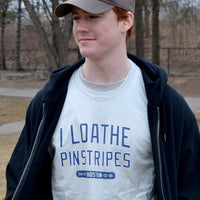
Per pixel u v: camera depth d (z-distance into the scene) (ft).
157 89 4.72
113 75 4.89
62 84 5.06
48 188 5.18
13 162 5.41
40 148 4.79
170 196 4.58
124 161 4.68
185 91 49.16
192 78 59.72
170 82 57.11
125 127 4.71
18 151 5.44
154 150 4.58
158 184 4.53
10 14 85.81
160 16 105.50
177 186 5.07
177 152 4.86
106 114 4.78
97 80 4.92
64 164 4.86
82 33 4.59
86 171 4.75
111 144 4.70
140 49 43.09
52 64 30.50
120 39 4.78
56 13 4.89
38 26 30.17
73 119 4.85
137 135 4.69
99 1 4.40
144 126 4.73
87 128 4.78
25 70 89.56
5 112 35.14
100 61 4.77
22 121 30.66
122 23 4.74
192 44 95.30
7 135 25.07
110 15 4.54
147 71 5.06
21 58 105.60
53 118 4.91
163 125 4.73
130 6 4.72
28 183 4.75
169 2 77.61
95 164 4.73
